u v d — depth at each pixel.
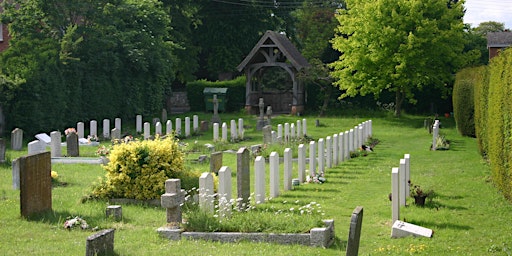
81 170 25.09
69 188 20.94
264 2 68.25
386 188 21.42
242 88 61.94
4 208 17.28
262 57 59.12
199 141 37.34
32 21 41.69
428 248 13.66
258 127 44.81
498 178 19.78
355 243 11.12
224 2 67.25
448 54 49.47
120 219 16.14
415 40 47.75
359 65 50.62
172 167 18.78
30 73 37.41
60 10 42.53
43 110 38.47
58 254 12.86
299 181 22.48
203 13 67.56
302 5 73.38
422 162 27.98
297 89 57.16
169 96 59.97
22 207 16.02
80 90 42.19
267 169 26.20
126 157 18.67
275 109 60.91
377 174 24.59
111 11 44.38
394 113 55.41
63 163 26.94
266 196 20.16
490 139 21.78
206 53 69.81
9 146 33.69
